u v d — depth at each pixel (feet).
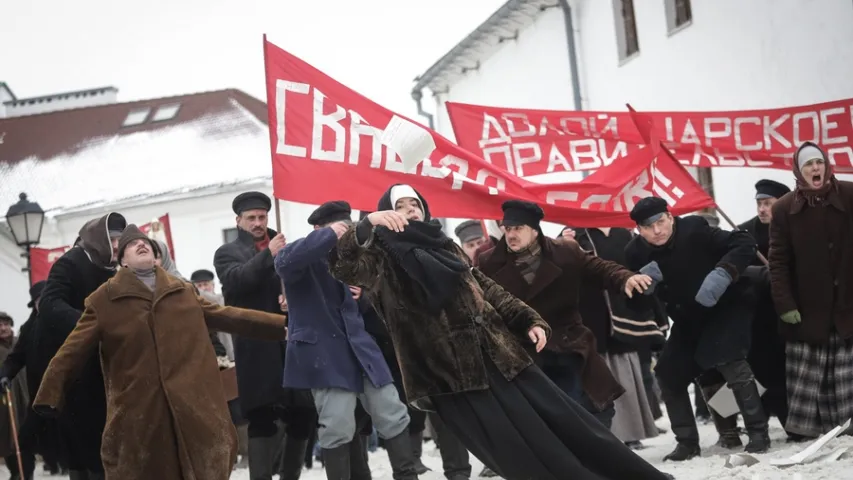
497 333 15.61
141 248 19.04
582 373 21.30
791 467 19.42
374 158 24.07
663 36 59.31
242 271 21.38
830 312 23.31
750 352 25.26
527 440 15.03
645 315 26.45
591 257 21.68
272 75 23.67
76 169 118.62
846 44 44.57
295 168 23.52
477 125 30.12
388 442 19.99
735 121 30.63
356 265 15.43
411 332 15.42
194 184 110.11
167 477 17.79
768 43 49.90
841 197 23.40
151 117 125.59
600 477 15.01
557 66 71.51
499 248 22.03
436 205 24.82
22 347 25.71
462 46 81.82
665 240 23.24
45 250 53.06
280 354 21.56
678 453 23.66
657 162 27.71
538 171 30.12
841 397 23.25
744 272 23.38
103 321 18.21
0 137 127.34
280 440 24.64
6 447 31.14
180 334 18.37
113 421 17.90
